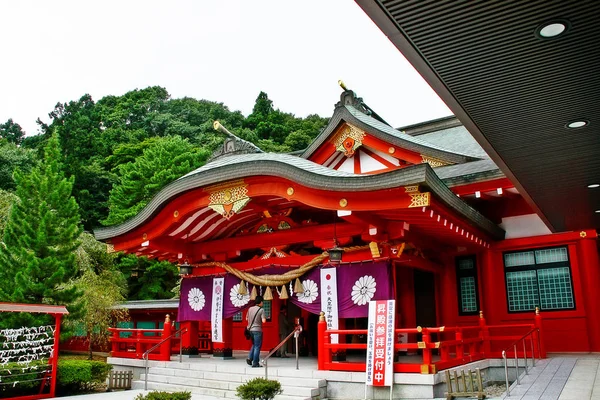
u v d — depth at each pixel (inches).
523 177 349.1
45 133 2329.0
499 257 601.6
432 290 650.2
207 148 1887.3
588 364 458.3
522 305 579.5
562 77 214.5
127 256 1278.3
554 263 569.6
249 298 549.0
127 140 2023.9
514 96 231.8
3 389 508.4
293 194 462.9
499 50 194.9
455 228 484.7
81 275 854.5
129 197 1352.1
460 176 575.5
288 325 628.1
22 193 649.0
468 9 170.6
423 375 385.7
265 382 361.4
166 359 580.7
